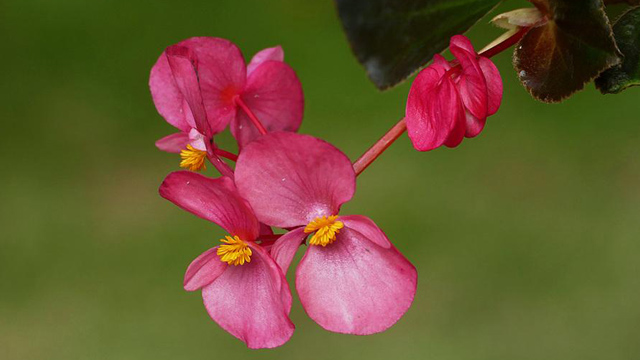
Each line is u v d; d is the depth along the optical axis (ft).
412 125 1.24
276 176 1.22
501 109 4.16
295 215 1.22
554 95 1.25
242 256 1.24
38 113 4.56
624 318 3.50
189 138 1.30
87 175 4.33
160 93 1.31
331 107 4.25
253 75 1.32
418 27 1.23
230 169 1.25
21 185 4.33
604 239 3.72
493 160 4.03
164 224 4.09
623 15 1.26
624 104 4.07
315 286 1.24
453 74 1.24
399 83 1.24
